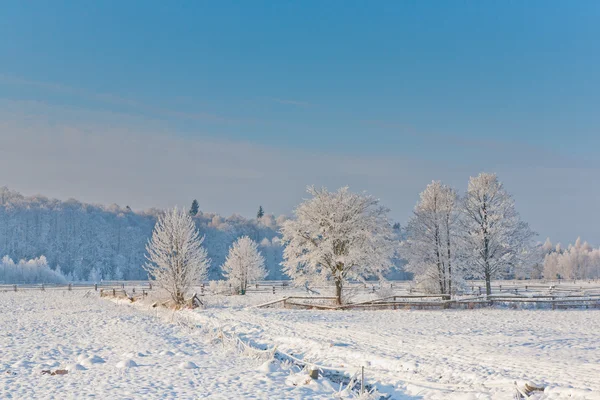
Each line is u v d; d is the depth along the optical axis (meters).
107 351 20.62
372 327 26.73
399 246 47.66
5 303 46.53
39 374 16.00
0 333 25.89
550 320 29.81
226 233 177.88
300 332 25.00
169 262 41.03
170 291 40.69
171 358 19.09
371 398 13.62
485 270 45.69
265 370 16.88
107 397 13.16
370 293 56.81
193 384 14.84
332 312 35.78
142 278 162.00
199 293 61.19
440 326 27.02
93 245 161.38
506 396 12.95
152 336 24.55
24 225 157.62
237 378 15.74
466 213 46.62
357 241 43.56
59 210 164.75
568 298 44.00
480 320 30.03
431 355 18.20
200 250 42.09
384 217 45.31
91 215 171.38
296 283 44.81
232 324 28.72
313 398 13.58
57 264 152.88
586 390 12.67
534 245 46.34
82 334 25.44
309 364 17.70
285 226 44.91
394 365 17.03
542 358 17.14
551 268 158.88
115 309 39.53
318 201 44.25
